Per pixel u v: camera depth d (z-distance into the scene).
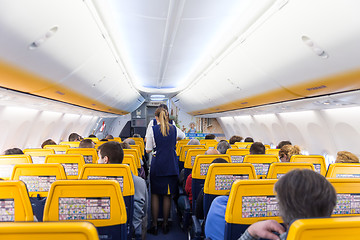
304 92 5.01
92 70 5.41
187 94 12.42
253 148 3.72
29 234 0.83
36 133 7.44
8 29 2.58
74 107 7.97
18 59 3.29
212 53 5.77
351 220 0.82
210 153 3.64
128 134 19.44
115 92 8.98
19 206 1.64
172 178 4.11
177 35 4.59
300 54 3.70
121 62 6.43
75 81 5.42
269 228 1.09
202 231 2.72
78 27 3.42
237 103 8.66
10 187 1.61
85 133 13.30
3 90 4.18
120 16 3.85
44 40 3.20
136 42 5.19
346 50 3.04
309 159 3.56
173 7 3.33
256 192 1.70
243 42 4.36
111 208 1.73
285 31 3.38
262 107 7.79
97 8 3.43
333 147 6.45
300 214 0.96
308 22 2.96
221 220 1.91
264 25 3.53
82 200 1.70
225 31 4.46
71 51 3.95
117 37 4.87
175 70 8.20
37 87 4.68
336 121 5.79
